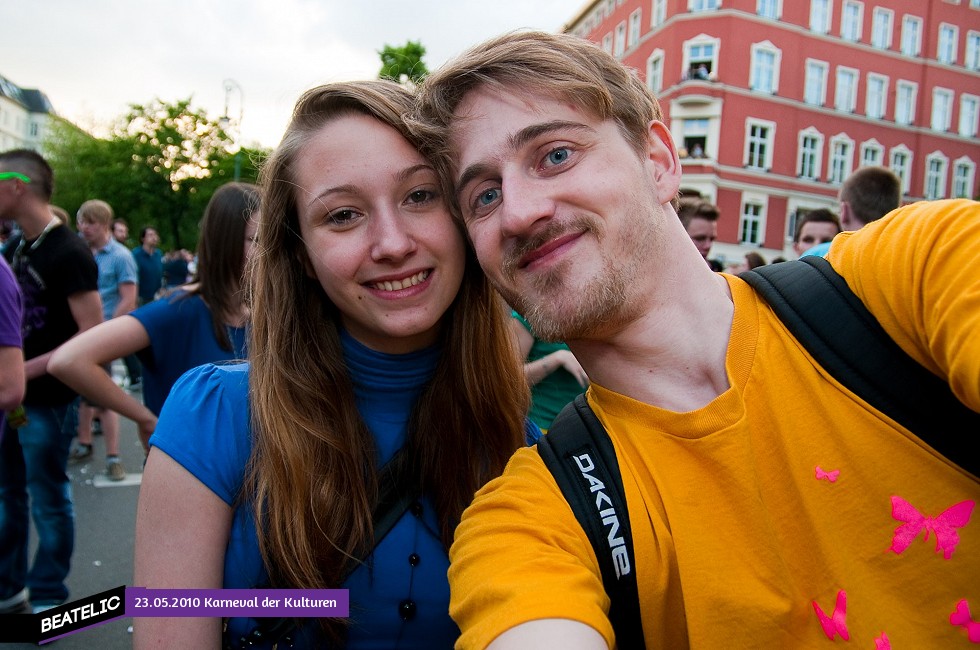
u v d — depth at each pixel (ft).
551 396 8.17
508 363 4.52
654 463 2.96
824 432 2.77
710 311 3.16
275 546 3.50
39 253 9.31
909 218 2.84
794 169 88.69
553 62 3.20
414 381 4.07
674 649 2.86
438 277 3.75
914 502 2.58
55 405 9.01
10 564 8.70
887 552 2.58
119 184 127.95
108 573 10.68
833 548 2.65
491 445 4.30
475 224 3.42
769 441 2.86
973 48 99.81
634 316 3.11
